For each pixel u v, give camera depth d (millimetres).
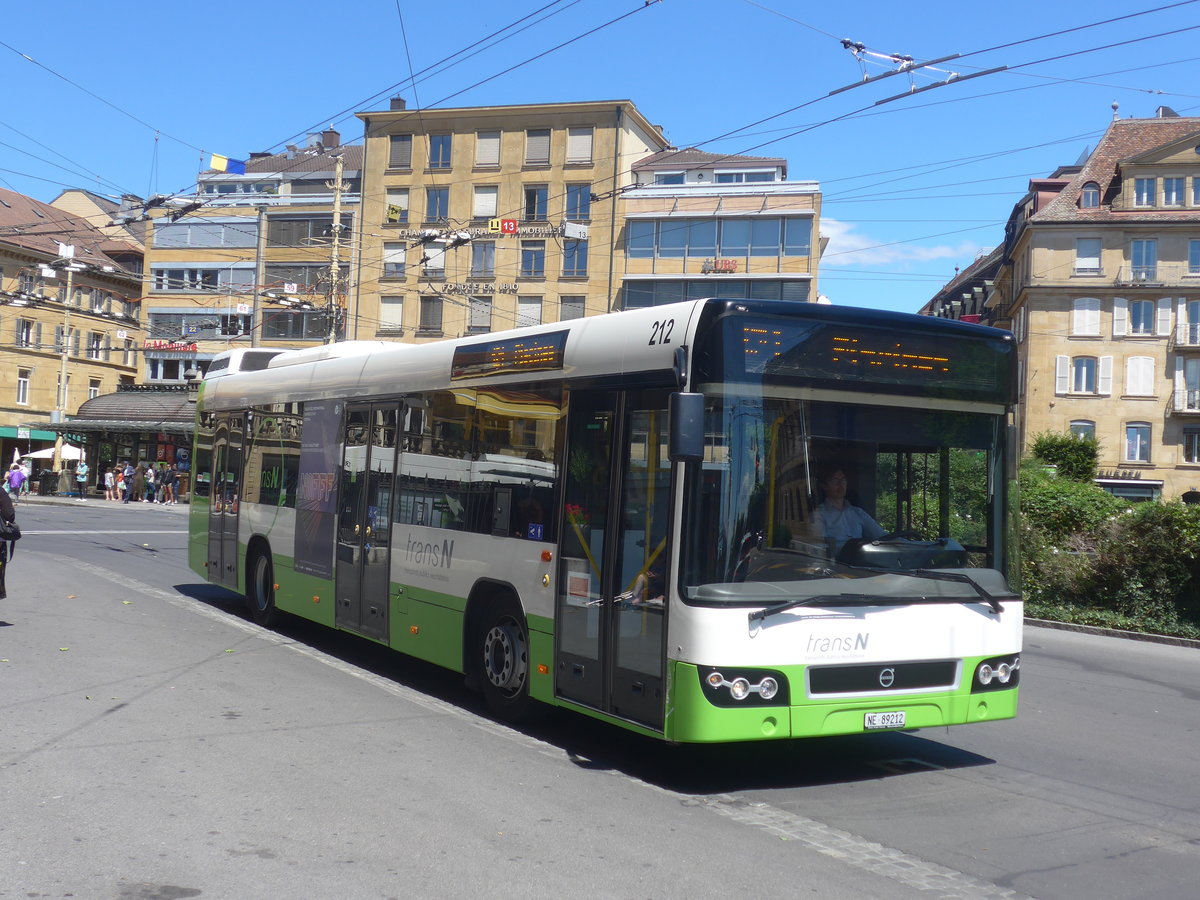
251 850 5449
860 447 7012
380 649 12062
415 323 57844
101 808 6016
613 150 55500
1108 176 56250
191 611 14219
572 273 55500
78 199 76062
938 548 7219
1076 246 55125
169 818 5895
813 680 6715
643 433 7148
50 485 53438
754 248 52906
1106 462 54250
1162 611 17375
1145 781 7586
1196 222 53594
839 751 8125
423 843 5637
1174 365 53969
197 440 15625
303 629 13156
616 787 6895
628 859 5504
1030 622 18344
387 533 10258
